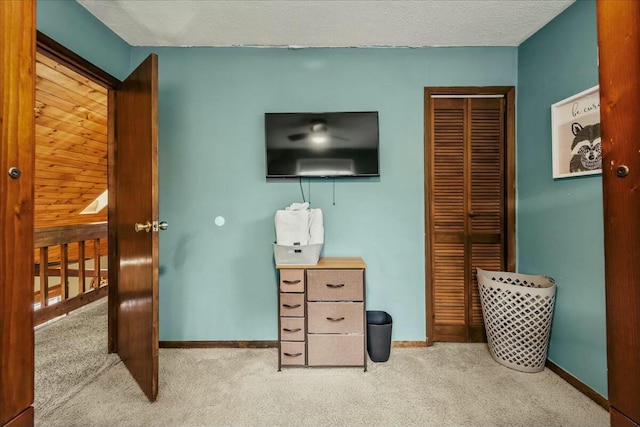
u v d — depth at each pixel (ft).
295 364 6.38
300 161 7.19
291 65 7.50
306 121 7.19
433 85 7.50
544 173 6.62
